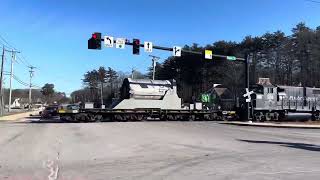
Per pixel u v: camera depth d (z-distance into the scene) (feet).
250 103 165.17
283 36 319.88
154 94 159.33
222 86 274.57
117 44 116.26
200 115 165.89
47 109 197.36
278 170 45.62
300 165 49.47
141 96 157.69
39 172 43.88
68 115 148.56
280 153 61.82
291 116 170.30
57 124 132.87
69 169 45.96
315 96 180.14
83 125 126.72
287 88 173.47
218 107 175.73
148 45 121.49
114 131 102.68
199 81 330.34
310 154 60.75
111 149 65.51
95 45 113.60
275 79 317.63
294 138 90.94
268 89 169.37
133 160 53.42
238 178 40.60
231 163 50.85
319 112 177.78
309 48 298.15
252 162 51.78
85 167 47.47
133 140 79.97
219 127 124.67
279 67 319.68
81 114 148.77
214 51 316.19
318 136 98.27
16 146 69.15
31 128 113.19
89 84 528.22
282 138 90.22
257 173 43.57
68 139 81.41
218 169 46.11
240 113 169.99
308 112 175.73
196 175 42.24
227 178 40.57
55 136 88.02
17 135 90.63
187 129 112.98
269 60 323.57
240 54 316.60
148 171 44.70
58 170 45.27
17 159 53.88
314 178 40.91
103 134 93.45
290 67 314.76
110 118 153.99
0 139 81.56
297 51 307.99
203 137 88.12
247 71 153.58
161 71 369.50
